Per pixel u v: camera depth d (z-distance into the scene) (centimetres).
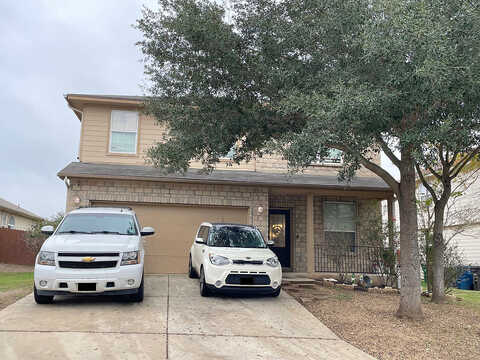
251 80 872
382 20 625
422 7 586
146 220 1314
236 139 916
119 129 1464
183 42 859
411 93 635
